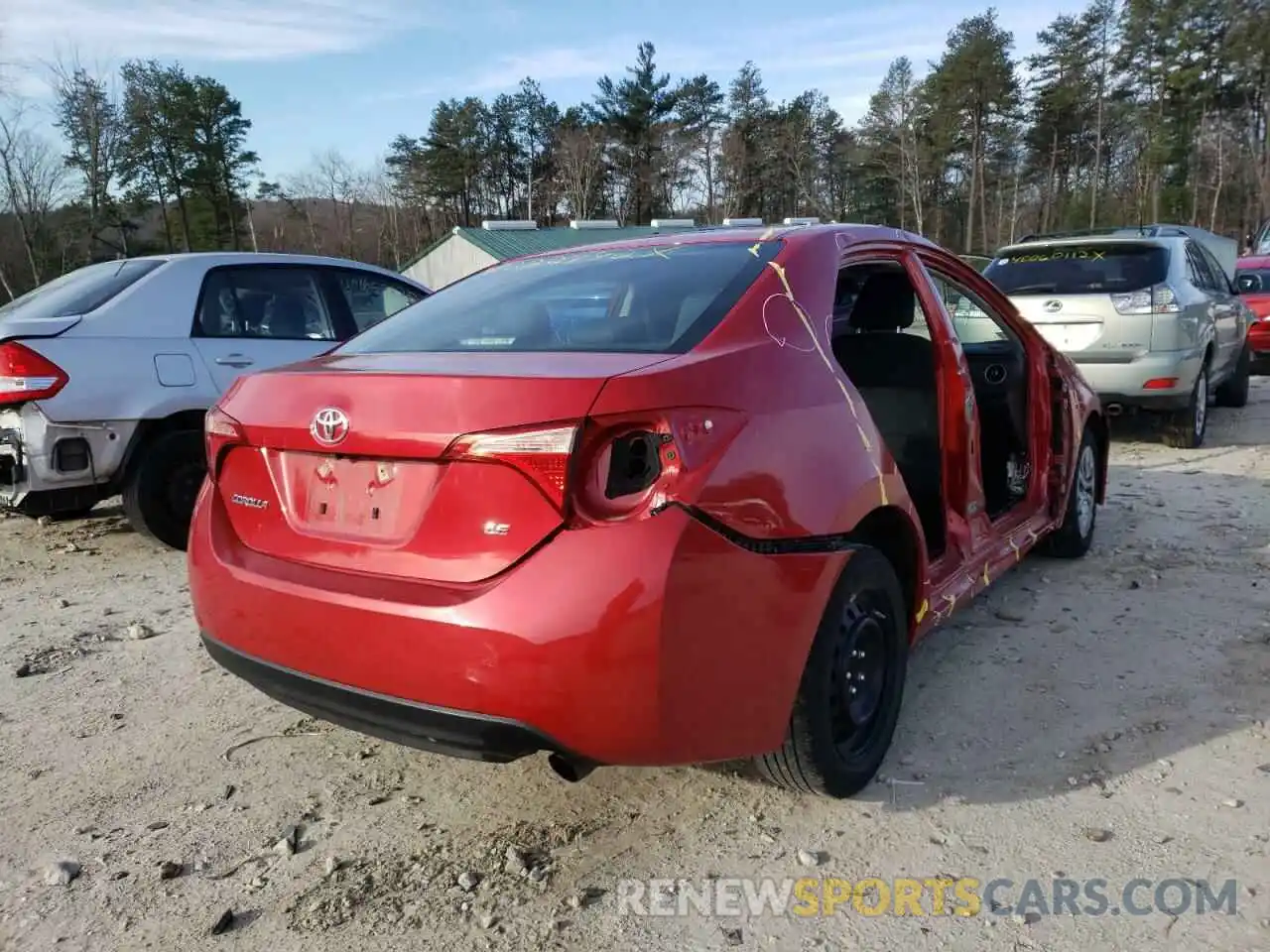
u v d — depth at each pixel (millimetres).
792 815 2799
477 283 3498
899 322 4070
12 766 3180
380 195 69250
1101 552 5152
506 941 2309
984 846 2631
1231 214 55438
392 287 6715
